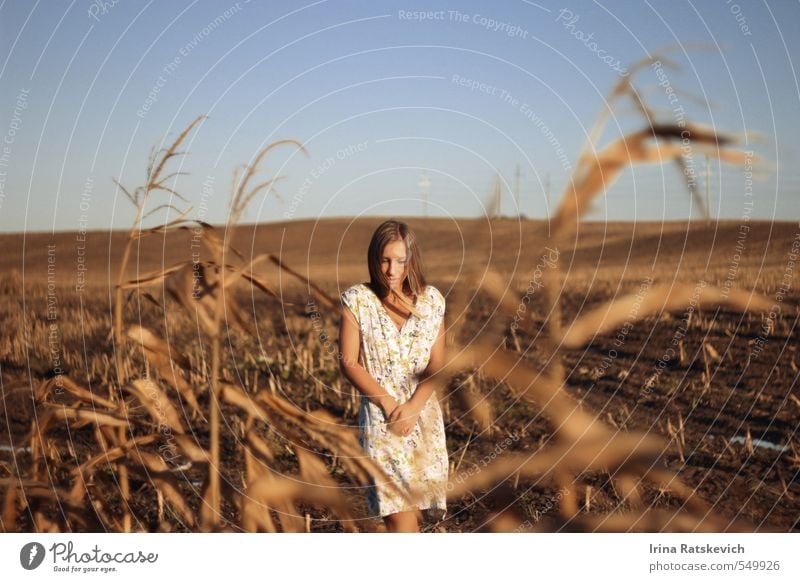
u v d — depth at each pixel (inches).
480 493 167.2
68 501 121.5
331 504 109.6
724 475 193.5
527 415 236.8
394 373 134.2
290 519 116.3
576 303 504.4
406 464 131.5
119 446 119.6
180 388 114.7
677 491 167.6
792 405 262.8
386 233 135.1
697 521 151.3
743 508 167.2
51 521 123.4
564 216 82.4
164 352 113.9
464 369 266.4
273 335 423.2
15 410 189.0
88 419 120.3
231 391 109.0
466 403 104.7
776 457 210.1
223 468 186.2
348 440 109.4
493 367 92.0
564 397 93.2
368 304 136.3
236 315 109.0
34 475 123.4
